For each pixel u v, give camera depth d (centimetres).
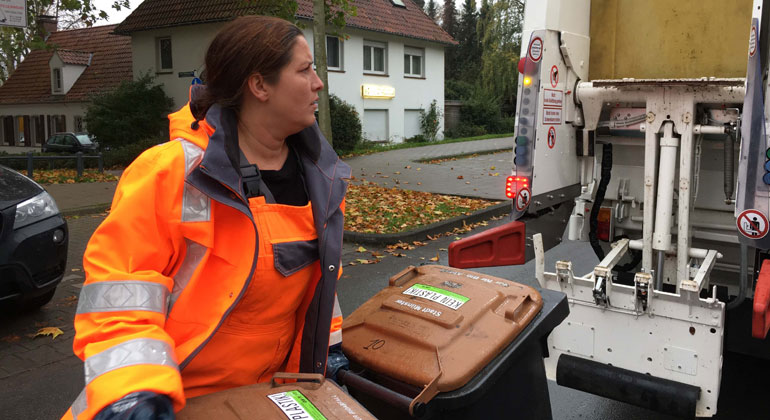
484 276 234
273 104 155
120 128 2452
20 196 511
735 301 322
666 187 342
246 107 158
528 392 214
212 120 150
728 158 338
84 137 2556
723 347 309
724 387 406
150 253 140
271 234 156
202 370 159
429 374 183
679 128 338
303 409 141
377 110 2809
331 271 166
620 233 407
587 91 386
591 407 393
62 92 3175
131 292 134
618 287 301
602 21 416
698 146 347
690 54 392
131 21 2611
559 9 380
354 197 1166
